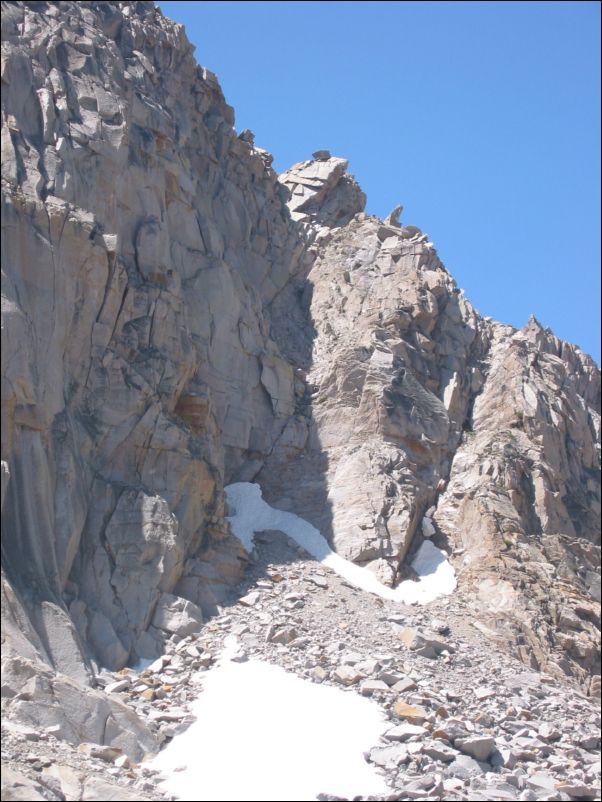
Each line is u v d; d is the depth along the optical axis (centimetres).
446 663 3388
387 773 2708
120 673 2992
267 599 3441
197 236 3966
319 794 2562
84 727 2653
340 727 2853
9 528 2886
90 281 3297
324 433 4103
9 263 3034
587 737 3180
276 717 2864
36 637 2756
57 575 2945
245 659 3105
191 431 3588
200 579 3375
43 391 3062
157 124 3862
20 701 2598
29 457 2962
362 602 3581
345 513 3884
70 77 3522
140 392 3406
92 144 3456
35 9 3612
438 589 3831
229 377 3950
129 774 2556
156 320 3569
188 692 2953
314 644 3247
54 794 2350
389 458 4022
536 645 3694
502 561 3875
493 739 2916
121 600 3144
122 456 3350
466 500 4056
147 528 3231
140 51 4062
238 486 3912
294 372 4216
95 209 3438
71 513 3067
